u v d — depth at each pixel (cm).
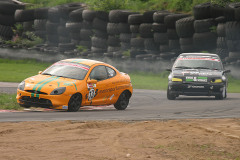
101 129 2112
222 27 6219
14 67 8400
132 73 7681
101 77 3200
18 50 9444
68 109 2941
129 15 7881
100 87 3159
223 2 6381
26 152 1554
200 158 1539
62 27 9319
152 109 3328
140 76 7456
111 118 2577
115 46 8300
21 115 2631
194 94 4128
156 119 2578
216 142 1831
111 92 3275
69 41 9300
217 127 2208
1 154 1512
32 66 8738
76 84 2983
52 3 11588
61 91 2889
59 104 2873
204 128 2156
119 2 8869
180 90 4147
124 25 8031
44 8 9550
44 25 9562
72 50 8944
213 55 4522
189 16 7112
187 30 6738
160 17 7312
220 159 1537
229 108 3369
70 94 2919
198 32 6581
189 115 2838
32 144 1698
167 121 2480
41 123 2225
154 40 7469
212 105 3638
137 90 5531
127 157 1515
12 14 10000
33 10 9669
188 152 1628
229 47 6178
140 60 7575
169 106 3622
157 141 1819
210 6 6462
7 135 1878
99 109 3381
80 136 1894
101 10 8488
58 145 1695
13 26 10044
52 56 8988
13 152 1548
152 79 7038
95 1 8756
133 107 3622
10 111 2925
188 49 6806
